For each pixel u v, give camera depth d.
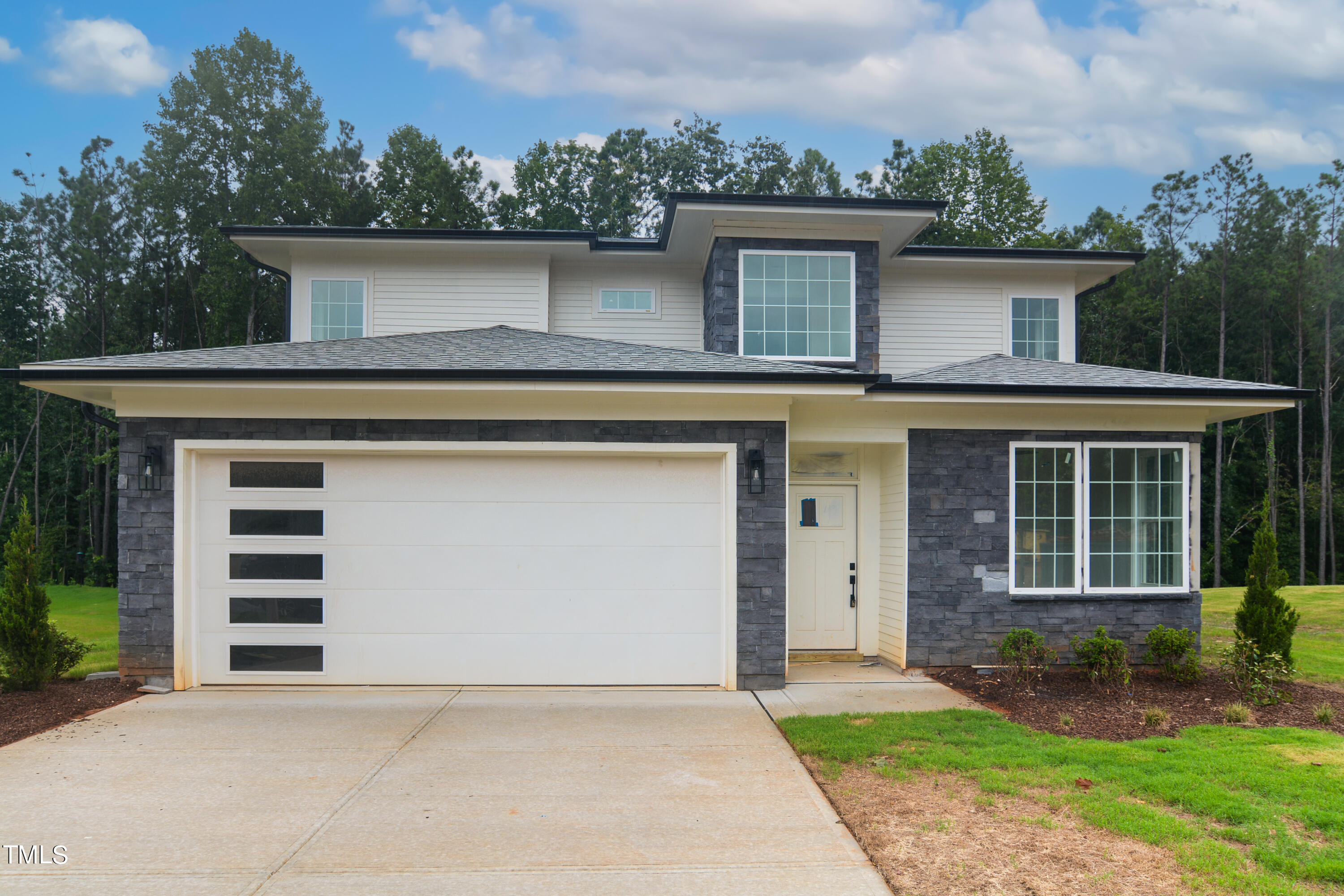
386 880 3.96
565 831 4.59
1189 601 9.23
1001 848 4.29
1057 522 9.22
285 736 6.46
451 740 6.37
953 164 32.25
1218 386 8.83
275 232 11.18
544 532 8.27
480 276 11.91
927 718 6.96
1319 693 8.01
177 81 28.36
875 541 9.96
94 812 4.84
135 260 32.00
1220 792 4.98
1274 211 34.62
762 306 10.63
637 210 34.38
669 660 8.27
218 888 3.87
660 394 7.96
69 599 21.61
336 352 8.84
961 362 11.97
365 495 8.21
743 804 5.02
